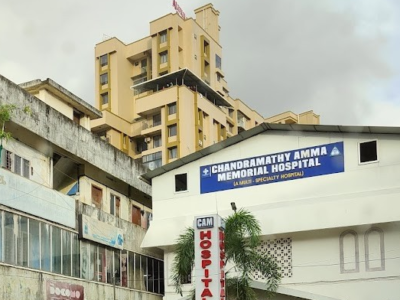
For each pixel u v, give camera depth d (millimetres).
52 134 24500
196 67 60969
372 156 24438
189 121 56000
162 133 56281
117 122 59344
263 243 25969
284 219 25094
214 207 27391
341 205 24094
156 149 56562
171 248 28453
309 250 24891
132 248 29781
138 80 63812
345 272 23938
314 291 24359
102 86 63156
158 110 57531
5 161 22125
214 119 60094
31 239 21766
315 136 25875
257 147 27156
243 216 23375
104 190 29562
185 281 27391
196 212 27766
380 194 23578
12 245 20547
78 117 29203
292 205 25281
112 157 29562
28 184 21969
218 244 22578
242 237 23141
